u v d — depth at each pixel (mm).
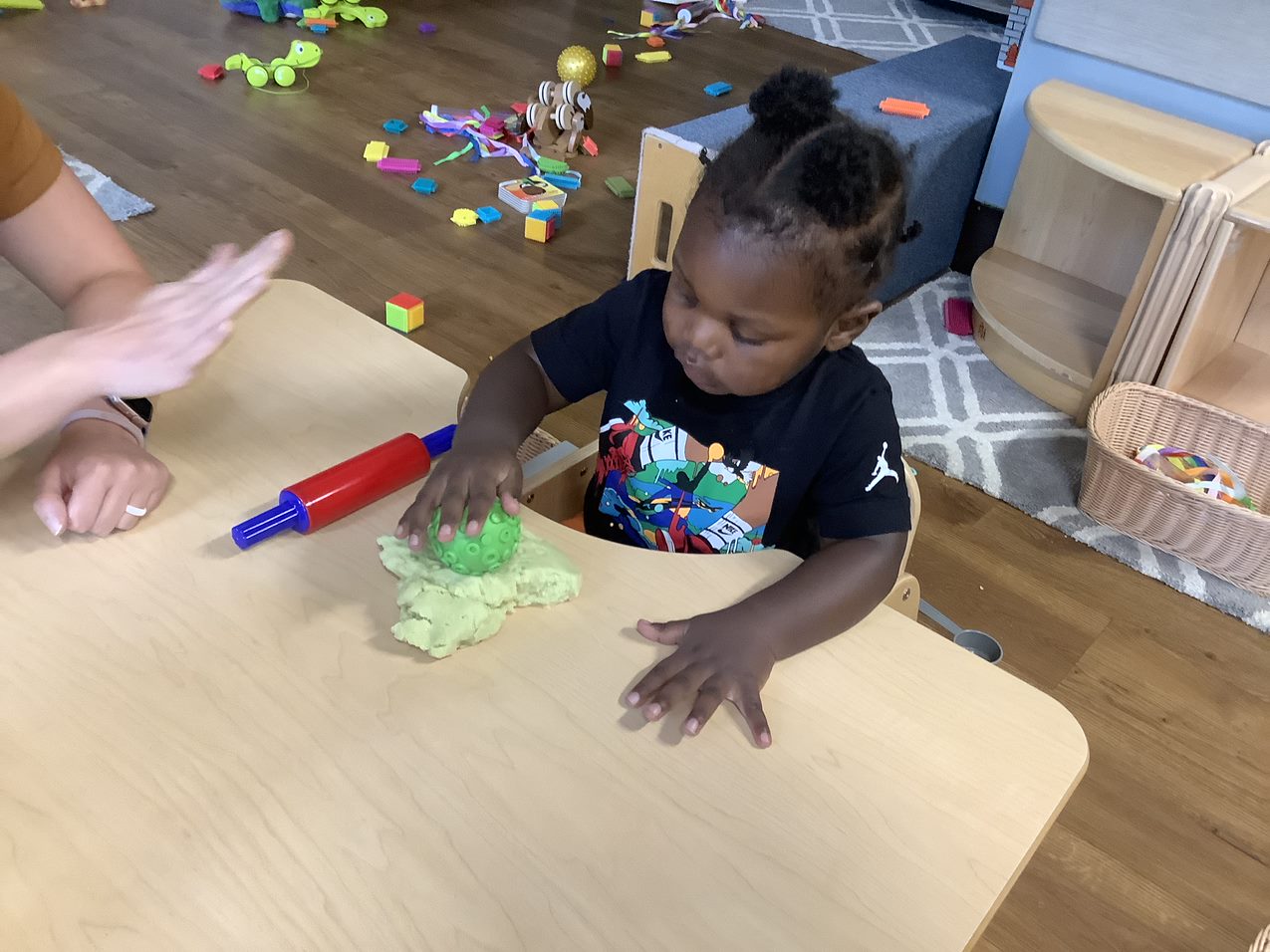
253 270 699
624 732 676
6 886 563
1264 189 1890
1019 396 2203
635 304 1011
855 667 745
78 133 2617
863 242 815
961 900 599
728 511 1005
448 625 708
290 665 695
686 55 3678
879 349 2301
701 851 609
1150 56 2191
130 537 780
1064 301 2363
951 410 2133
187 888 569
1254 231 1961
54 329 1913
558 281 2336
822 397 944
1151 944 1248
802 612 758
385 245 2373
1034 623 1663
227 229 2332
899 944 575
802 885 598
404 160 2686
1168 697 1564
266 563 771
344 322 1028
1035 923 1252
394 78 3205
